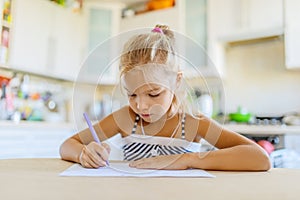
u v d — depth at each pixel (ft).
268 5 7.23
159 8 9.11
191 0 8.47
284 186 1.40
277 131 6.51
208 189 1.30
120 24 9.68
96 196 1.13
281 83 8.00
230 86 8.68
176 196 1.14
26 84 8.30
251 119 7.86
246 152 2.08
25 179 1.52
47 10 8.10
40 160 2.52
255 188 1.34
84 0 9.63
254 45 8.29
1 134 6.09
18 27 7.27
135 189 1.28
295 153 6.18
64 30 8.67
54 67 8.28
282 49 8.02
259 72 8.33
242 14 7.55
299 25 6.82
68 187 1.31
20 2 7.33
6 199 1.08
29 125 6.71
